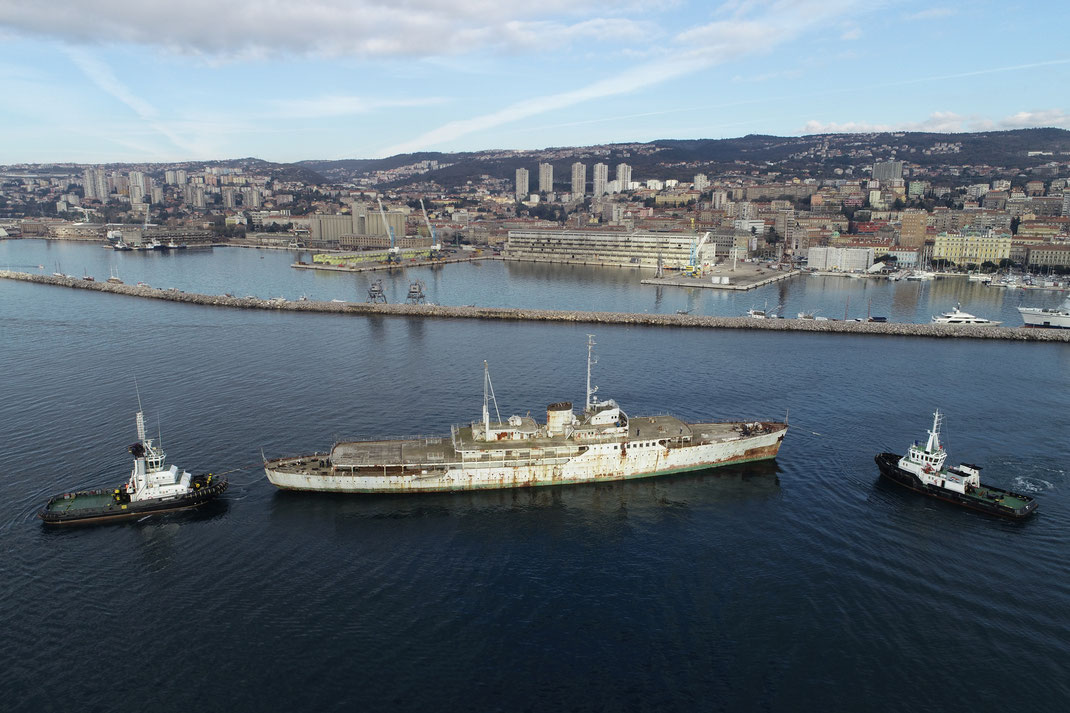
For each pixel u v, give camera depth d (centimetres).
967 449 12562
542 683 6731
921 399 15600
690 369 18225
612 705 6444
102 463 11606
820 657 7112
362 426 13388
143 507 10031
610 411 11744
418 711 6372
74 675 6794
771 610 7881
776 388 16425
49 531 9569
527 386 16275
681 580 8500
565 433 11631
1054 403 15350
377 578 8519
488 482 11100
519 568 8781
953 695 6612
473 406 14625
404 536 9600
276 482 10812
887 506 10512
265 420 13700
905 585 8381
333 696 6550
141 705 6419
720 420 14100
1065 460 12094
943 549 9212
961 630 7544
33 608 7831
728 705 6462
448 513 10325
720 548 9281
